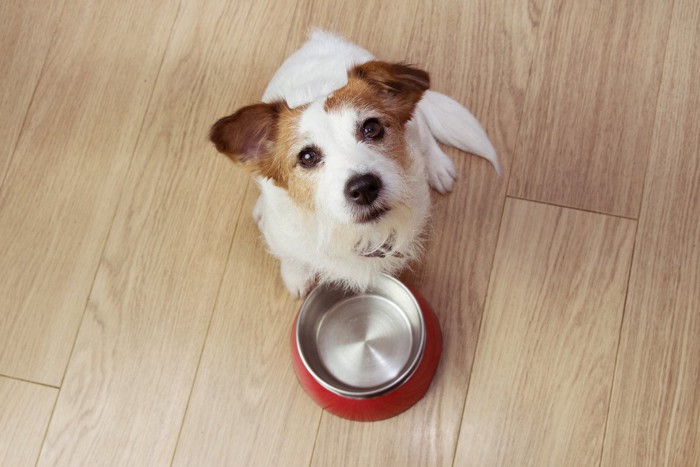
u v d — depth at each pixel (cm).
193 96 188
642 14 185
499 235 179
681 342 172
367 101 157
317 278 177
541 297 176
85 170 186
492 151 178
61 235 183
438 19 188
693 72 182
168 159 185
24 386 178
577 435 171
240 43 190
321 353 175
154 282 181
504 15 187
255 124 158
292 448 173
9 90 190
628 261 176
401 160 161
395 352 174
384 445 172
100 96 189
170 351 178
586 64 184
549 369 173
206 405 176
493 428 172
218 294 180
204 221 183
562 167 180
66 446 175
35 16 193
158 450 175
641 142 180
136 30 192
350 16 190
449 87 185
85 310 180
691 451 169
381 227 162
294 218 164
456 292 177
